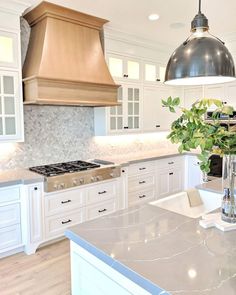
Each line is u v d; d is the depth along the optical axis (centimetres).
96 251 118
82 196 329
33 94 296
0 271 261
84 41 338
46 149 363
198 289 89
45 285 239
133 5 305
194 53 157
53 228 308
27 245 291
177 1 295
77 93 320
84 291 134
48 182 295
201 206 228
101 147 431
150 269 101
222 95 455
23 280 247
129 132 429
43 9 301
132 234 133
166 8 313
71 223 322
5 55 292
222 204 145
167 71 173
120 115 412
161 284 92
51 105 361
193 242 124
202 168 134
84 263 132
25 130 341
